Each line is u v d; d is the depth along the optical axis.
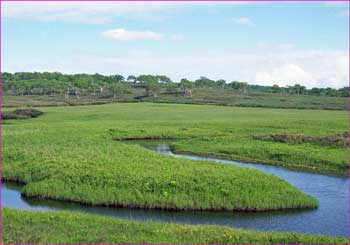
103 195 31.81
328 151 50.00
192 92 175.75
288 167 45.78
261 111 106.00
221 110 107.38
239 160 49.22
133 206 31.08
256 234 23.91
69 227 24.08
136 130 68.75
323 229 27.16
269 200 31.22
